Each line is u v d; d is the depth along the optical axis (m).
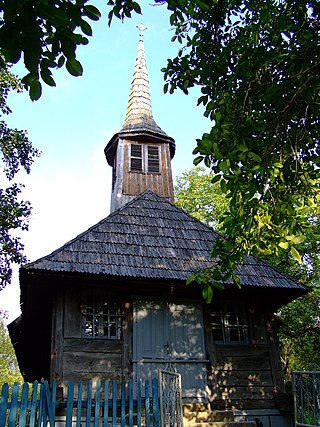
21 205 15.64
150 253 11.54
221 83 7.01
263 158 5.80
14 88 14.79
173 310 11.34
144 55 21.27
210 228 13.39
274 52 6.39
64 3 3.42
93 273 10.15
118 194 15.70
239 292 11.68
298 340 22.19
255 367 11.19
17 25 3.20
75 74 3.53
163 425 7.98
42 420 7.34
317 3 6.48
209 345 11.17
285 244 5.27
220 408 10.51
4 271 15.12
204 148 5.45
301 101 6.17
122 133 16.89
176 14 4.95
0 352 42.66
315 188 5.91
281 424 10.61
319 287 19.41
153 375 10.45
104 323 10.73
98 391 7.85
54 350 10.00
